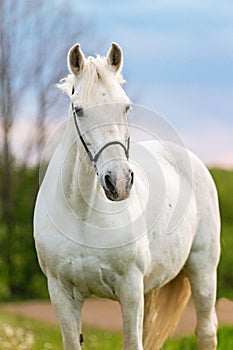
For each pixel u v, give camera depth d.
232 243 27.81
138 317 7.93
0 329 16.41
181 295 9.55
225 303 16.25
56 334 17.66
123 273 7.83
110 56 7.50
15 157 34.81
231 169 30.23
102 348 14.01
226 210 29.03
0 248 31.33
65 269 7.82
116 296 8.00
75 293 7.99
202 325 9.38
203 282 9.36
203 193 9.47
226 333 13.02
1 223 32.44
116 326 20.22
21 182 34.03
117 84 7.29
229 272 27.30
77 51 7.47
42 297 30.97
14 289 31.20
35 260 31.31
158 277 8.59
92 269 7.75
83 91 7.22
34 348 14.01
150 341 9.23
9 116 35.16
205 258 9.38
